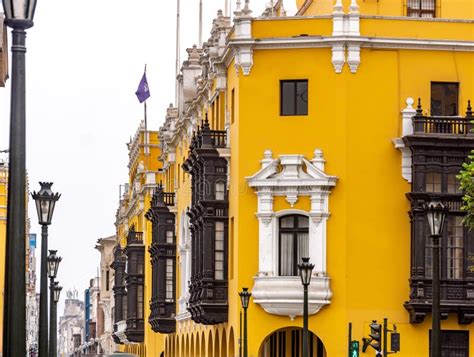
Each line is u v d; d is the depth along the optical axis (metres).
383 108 61.44
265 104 61.97
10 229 22.45
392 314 60.50
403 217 61.09
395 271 60.78
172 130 92.75
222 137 65.94
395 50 61.62
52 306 60.59
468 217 49.00
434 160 60.00
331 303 60.44
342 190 60.97
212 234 65.19
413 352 60.09
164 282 89.38
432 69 61.84
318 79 61.53
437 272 36.94
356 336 60.12
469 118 60.09
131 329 110.12
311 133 61.50
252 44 61.72
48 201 45.78
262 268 61.09
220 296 65.06
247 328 60.81
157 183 109.62
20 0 22.53
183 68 87.88
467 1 64.62
